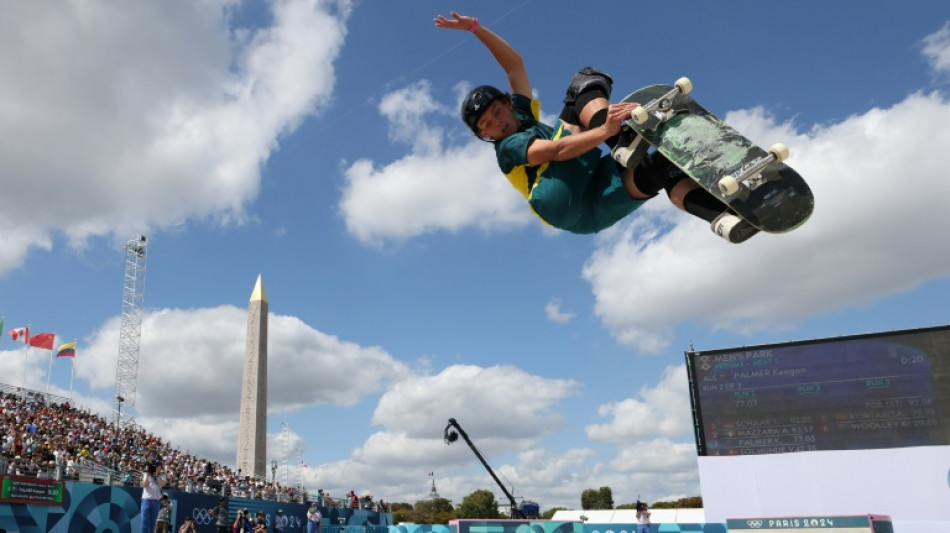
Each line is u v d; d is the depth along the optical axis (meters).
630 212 3.92
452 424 23.33
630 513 35.03
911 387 24.58
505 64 4.32
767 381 26.80
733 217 3.17
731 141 3.16
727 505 26.25
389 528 41.97
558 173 3.75
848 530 16.47
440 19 4.27
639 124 3.30
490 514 81.56
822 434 25.50
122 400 56.19
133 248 60.53
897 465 24.20
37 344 44.00
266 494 37.75
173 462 37.53
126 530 26.70
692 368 28.09
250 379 57.47
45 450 26.70
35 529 22.64
